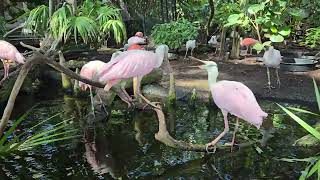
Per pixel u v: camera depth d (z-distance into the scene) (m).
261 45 7.79
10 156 3.73
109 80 4.19
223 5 8.96
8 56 5.65
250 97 3.68
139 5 11.29
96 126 4.62
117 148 3.99
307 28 9.59
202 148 3.74
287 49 8.96
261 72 6.99
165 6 11.25
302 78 6.49
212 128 4.50
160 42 8.74
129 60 4.22
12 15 9.94
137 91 4.42
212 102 5.28
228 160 3.66
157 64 4.42
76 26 6.07
